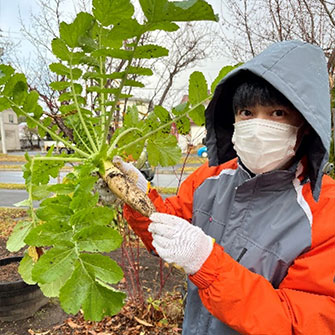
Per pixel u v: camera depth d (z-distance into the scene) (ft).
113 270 2.95
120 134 4.69
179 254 2.94
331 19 11.51
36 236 2.94
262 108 3.37
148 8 3.05
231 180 4.15
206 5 2.85
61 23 3.81
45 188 4.39
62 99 4.84
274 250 3.35
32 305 9.15
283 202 3.51
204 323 3.85
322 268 2.96
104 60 4.83
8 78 4.06
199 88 4.79
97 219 3.08
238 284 2.90
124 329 8.19
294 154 3.53
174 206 4.80
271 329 2.81
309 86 2.99
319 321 2.79
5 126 121.80
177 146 5.34
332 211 3.22
